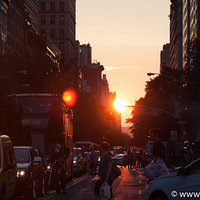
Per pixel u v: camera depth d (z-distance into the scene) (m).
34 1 119.50
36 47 112.75
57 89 58.16
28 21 107.19
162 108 82.25
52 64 59.69
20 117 24.75
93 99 98.94
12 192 15.22
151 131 13.09
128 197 18.81
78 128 92.94
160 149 12.80
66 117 27.16
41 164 20.75
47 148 24.48
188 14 114.75
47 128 24.58
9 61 56.38
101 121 102.31
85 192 22.00
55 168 21.58
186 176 9.48
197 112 54.03
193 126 57.44
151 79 86.31
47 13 154.12
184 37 124.94
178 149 62.25
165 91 72.31
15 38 93.44
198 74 49.84
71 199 18.62
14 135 24.72
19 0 96.81
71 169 31.03
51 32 153.88
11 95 25.16
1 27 82.25
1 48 80.94
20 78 55.75
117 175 13.38
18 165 18.17
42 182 20.47
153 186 10.05
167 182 9.77
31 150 19.83
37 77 56.72
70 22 158.25
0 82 53.16
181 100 53.66
